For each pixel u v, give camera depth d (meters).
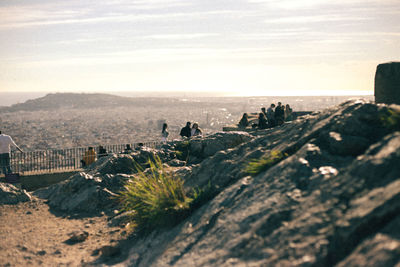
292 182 4.46
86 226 7.14
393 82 8.23
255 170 5.55
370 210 3.21
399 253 2.64
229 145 10.16
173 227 5.60
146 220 6.37
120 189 8.89
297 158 4.85
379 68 8.54
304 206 3.91
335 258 3.13
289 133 6.30
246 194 4.92
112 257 5.54
